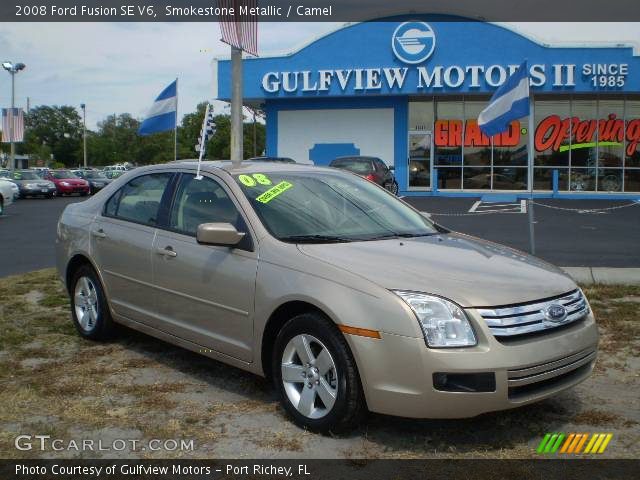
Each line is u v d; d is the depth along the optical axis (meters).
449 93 26.56
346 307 4.04
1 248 13.51
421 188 28.09
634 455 4.00
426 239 5.09
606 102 26.61
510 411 4.66
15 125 40.94
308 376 4.30
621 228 15.94
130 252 5.73
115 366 5.64
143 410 4.68
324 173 5.82
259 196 5.09
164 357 5.89
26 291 8.59
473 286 4.08
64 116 121.62
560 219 18.19
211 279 4.93
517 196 26.41
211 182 5.38
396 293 3.97
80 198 35.22
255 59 27.73
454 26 26.02
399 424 4.41
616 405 4.80
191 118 24.89
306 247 4.58
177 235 5.36
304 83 27.39
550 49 25.47
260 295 4.55
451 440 4.18
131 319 5.84
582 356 4.29
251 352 4.68
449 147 27.78
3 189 22.38
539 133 27.00
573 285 4.54
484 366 3.80
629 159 26.78
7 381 5.25
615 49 25.14
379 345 3.91
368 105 28.14
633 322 6.93
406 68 26.44
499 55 25.81
